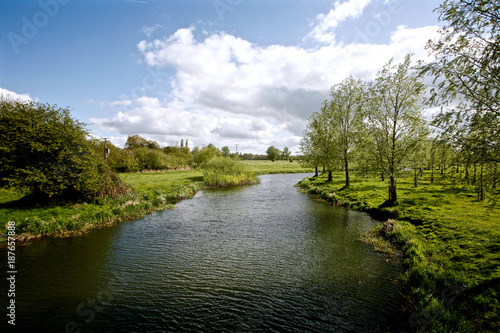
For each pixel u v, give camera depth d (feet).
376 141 77.15
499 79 27.76
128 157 232.94
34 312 28.48
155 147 337.72
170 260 43.29
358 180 147.33
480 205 67.62
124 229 62.34
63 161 71.67
